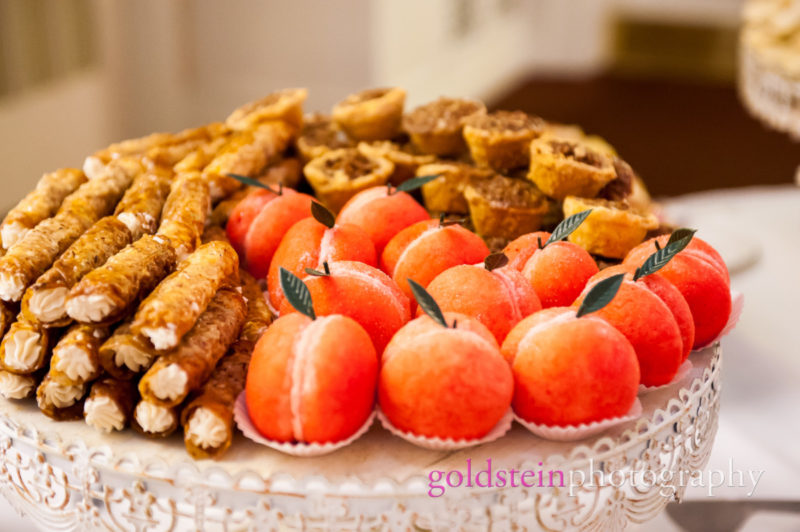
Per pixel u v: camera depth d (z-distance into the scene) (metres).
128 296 0.53
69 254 0.55
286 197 0.64
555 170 0.65
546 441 0.53
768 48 0.97
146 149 0.71
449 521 0.50
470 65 2.79
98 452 0.52
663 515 0.65
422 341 0.52
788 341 0.81
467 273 0.56
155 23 2.10
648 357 0.54
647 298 0.55
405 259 0.59
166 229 0.59
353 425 0.52
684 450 0.55
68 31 1.88
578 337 0.52
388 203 0.63
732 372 0.78
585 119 2.68
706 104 2.78
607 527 0.53
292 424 0.51
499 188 0.67
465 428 0.51
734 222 1.04
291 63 2.15
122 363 0.53
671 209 1.06
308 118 0.77
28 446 0.53
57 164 1.90
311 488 0.50
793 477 0.68
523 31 3.24
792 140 2.41
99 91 2.03
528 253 0.59
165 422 0.53
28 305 0.54
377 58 2.11
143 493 0.51
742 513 0.65
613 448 0.52
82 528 0.53
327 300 0.54
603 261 0.64
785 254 0.96
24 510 0.55
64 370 0.53
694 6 3.04
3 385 0.55
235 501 0.50
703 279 0.58
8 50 1.70
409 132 0.70
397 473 0.51
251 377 0.52
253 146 0.68
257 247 0.63
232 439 0.53
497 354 0.52
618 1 3.13
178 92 2.20
